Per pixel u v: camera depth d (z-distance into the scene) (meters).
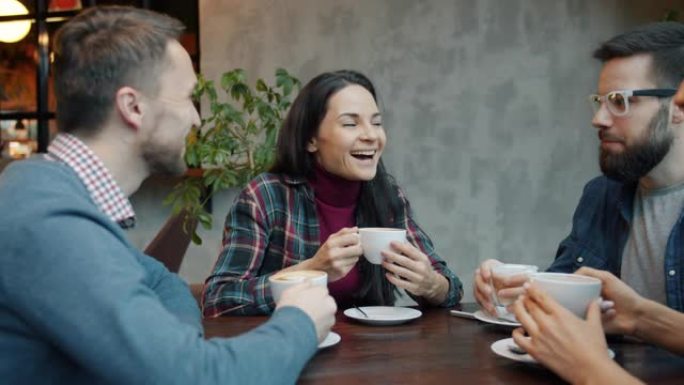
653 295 1.41
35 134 3.60
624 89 1.26
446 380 0.88
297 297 0.91
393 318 1.24
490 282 1.28
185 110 0.90
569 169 3.17
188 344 0.71
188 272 3.33
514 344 1.04
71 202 0.71
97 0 3.44
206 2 3.31
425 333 1.17
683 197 1.35
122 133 0.86
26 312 0.66
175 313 1.02
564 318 0.86
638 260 1.44
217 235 3.28
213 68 3.32
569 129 3.16
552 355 0.85
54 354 0.70
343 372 0.91
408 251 1.33
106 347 0.65
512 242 3.21
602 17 3.12
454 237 3.23
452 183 3.21
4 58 3.60
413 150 3.22
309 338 0.83
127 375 0.66
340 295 1.60
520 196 3.19
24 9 3.56
